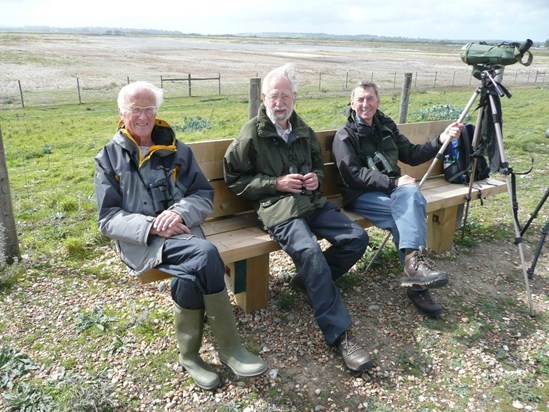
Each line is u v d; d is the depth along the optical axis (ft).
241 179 11.64
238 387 9.58
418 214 11.59
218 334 9.57
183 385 9.61
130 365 10.12
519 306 12.72
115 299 12.57
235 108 64.59
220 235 11.73
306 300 12.58
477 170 16.16
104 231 9.86
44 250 15.24
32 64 141.79
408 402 9.34
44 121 56.80
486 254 15.58
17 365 9.96
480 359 10.59
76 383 9.40
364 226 13.11
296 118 11.99
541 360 10.58
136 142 10.42
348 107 13.37
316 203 11.58
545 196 13.39
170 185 10.34
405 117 24.73
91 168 28.71
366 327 11.56
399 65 187.52
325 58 229.04
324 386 9.70
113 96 84.48
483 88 12.85
